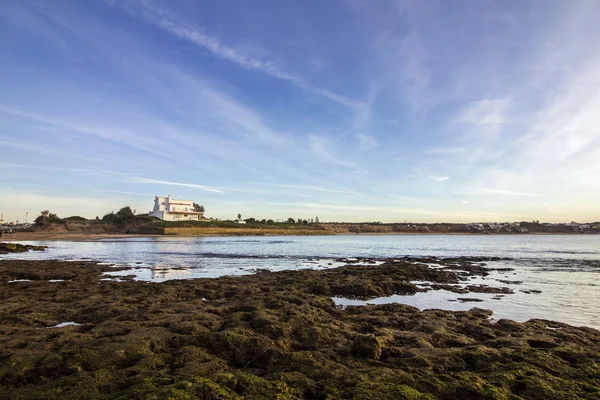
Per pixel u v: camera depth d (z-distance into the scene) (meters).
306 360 8.52
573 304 18.61
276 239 121.31
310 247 75.25
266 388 6.97
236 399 6.46
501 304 18.64
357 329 12.45
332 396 6.80
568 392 6.90
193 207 154.88
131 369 8.04
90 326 12.35
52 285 21.48
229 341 9.61
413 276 28.20
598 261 42.44
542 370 7.95
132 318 13.17
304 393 7.07
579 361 8.52
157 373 7.80
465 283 25.94
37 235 108.31
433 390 7.03
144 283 22.75
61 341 10.16
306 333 10.82
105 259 43.25
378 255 53.62
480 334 11.97
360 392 6.80
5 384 7.61
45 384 7.39
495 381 7.39
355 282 22.53
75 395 6.76
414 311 15.67
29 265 32.56
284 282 23.08
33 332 11.28
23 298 17.53
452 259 45.19
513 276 29.58
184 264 38.66
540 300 19.66
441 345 10.66
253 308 15.22
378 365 8.65
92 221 136.88
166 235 120.38
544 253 56.88
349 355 9.32
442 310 15.98
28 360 8.56
